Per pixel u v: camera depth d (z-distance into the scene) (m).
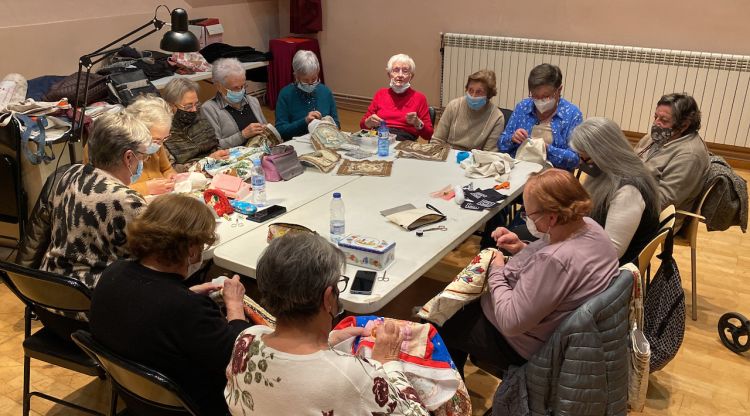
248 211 2.69
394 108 4.26
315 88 4.28
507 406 2.04
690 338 3.11
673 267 2.49
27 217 3.52
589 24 5.77
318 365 1.27
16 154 3.35
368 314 2.23
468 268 2.20
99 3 5.39
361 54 7.13
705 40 5.34
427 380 1.72
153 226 1.67
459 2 6.35
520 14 6.07
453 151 3.67
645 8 5.48
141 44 5.82
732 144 5.41
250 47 6.77
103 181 2.14
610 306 1.90
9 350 2.91
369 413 1.29
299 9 7.05
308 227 2.58
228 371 1.40
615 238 2.40
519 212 3.45
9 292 3.41
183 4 6.22
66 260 2.15
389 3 6.76
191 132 3.55
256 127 3.78
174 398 1.71
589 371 1.90
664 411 2.59
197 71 5.40
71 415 2.49
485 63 6.30
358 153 3.61
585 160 2.58
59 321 2.16
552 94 3.58
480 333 2.20
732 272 3.76
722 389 2.73
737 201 3.10
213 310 1.75
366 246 2.24
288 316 1.33
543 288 1.92
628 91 5.68
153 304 1.65
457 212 2.77
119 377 1.77
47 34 4.98
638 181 2.46
